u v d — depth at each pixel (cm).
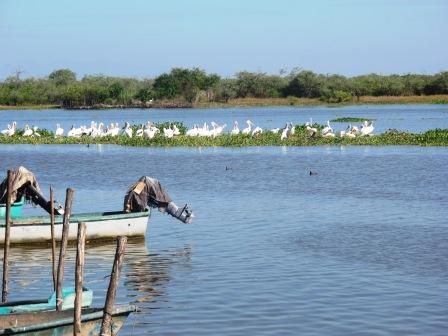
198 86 17312
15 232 2658
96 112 15250
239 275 2216
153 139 6531
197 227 2936
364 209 3278
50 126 10256
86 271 2327
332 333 1736
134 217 2750
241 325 1795
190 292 2064
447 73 17062
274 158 5319
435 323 1794
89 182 4306
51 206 2133
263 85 17800
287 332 1745
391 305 1925
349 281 2136
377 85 17450
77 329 1563
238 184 4116
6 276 2002
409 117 10600
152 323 1823
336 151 5731
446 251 2464
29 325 1570
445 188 3856
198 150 6022
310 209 3294
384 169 4609
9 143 7019
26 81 18962
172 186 4081
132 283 2170
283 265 2319
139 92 17325
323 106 16200
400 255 2422
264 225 2947
